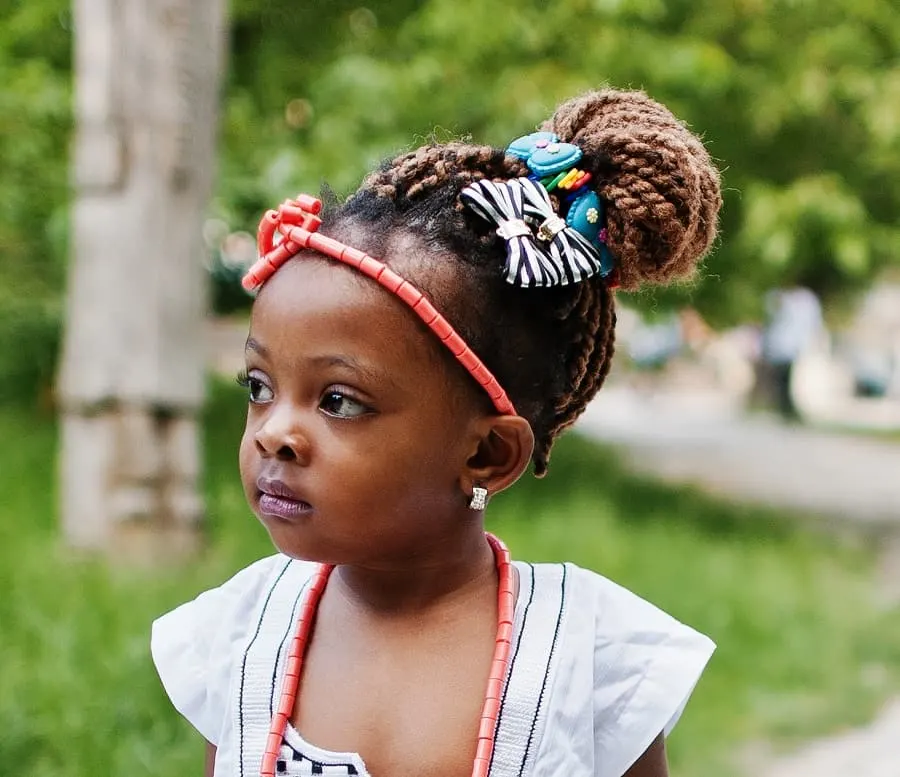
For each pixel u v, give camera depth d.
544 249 1.39
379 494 1.31
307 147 7.33
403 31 7.42
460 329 1.35
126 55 5.07
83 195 5.16
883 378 21.59
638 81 6.75
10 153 7.84
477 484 1.39
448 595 1.46
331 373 1.30
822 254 7.97
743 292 7.59
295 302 1.32
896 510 9.69
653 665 1.51
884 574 7.23
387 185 1.43
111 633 4.17
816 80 7.14
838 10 7.46
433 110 6.86
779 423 16.12
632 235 1.46
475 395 1.36
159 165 5.11
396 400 1.31
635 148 1.45
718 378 21.06
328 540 1.33
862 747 4.34
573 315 1.48
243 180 7.53
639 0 6.68
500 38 6.89
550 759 1.40
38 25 8.14
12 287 8.97
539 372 1.45
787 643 5.40
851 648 5.48
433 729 1.39
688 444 13.34
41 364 9.39
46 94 7.63
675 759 4.11
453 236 1.38
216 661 1.58
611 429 14.46
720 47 7.21
